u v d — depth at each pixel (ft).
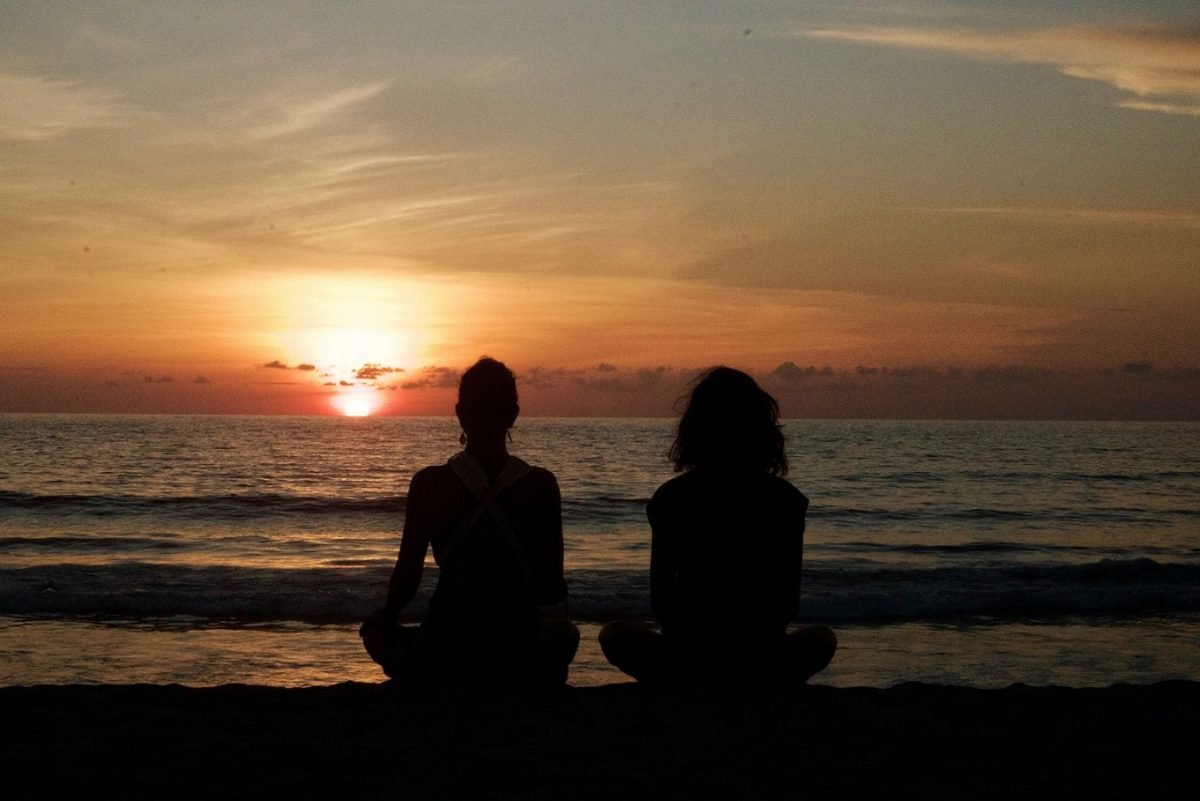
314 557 59.47
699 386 13.67
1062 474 152.05
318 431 348.59
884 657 29.89
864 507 100.99
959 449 239.91
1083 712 13.60
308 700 14.23
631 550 65.57
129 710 13.64
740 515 13.44
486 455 13.78
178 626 33.81
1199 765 10.96
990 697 14.44
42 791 9.71
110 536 70.38
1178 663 29.30
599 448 234.99
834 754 11.23
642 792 9.70
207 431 339.16
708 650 13.67
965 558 63.52
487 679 13.79
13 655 28.45
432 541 13.74
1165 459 197.16
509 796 9.53
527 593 13.73
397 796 9.54
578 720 12.69
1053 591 41.22
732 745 11.52
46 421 558.15
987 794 9.77
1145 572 50.29
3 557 59.47
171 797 9.55
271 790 9.74
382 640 14.33
